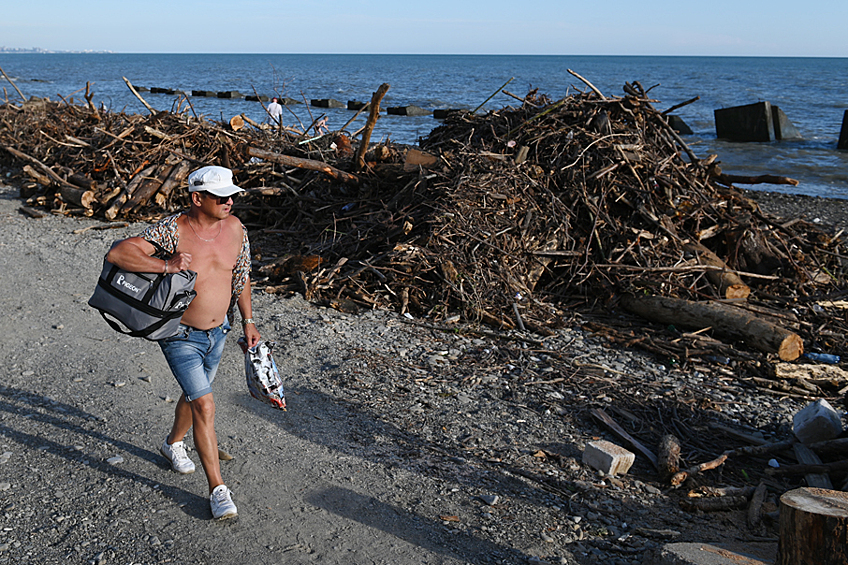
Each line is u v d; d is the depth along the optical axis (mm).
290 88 58625
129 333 3207
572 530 3537
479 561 3230
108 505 3537
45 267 8156
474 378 5492
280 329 6453
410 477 3982
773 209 13812
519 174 8344
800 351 6078
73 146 12508
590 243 7883
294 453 4199
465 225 7535
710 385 5594
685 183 8992
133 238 3223
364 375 5445
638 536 3512
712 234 8391
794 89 65062
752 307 6824
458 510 3664
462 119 10141
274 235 9539
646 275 7316
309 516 3535
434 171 8586
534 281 7512
